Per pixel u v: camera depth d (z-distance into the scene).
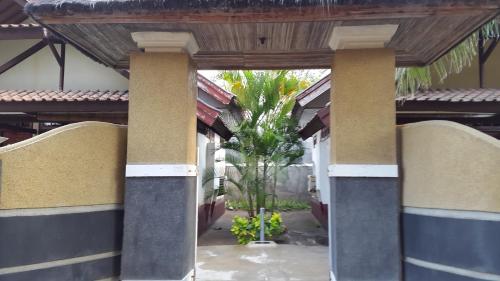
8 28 8.92
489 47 8.49
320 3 3.44
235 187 12.73
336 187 4.35
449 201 3.61
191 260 4.74
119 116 9.05
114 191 4.42
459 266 3.50
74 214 4.01
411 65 5.39
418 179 4.03
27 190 3.66
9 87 9.70
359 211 4.29
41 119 9.03
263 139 9.94
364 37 4.28
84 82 9.61
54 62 9.74
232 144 10.13
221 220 12.72
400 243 4.28
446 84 8.70
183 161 4.41
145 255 4.32
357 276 4.23
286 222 11.91
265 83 10.24
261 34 4.52
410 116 8.29
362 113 4.36
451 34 4.33
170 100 4.45
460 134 3.54
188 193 4.53
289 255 7.32
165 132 4.42
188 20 3.72
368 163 4.31
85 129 4.14
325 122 7.91
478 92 7.87
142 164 4.39
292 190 16.53
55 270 3.83
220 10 3.51
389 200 4.27
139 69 4.47
